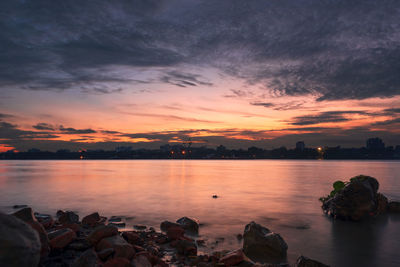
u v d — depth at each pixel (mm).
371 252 9211
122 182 34594
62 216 12070
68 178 41531
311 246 9828
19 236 5016
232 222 13359
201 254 8688
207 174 53219
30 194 23109
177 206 17547
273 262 8273
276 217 14555
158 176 46781
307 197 21641
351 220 13758
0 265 4582
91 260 6215
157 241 9828
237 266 7340
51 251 7426
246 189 27078
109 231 8047
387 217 14844
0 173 55500
